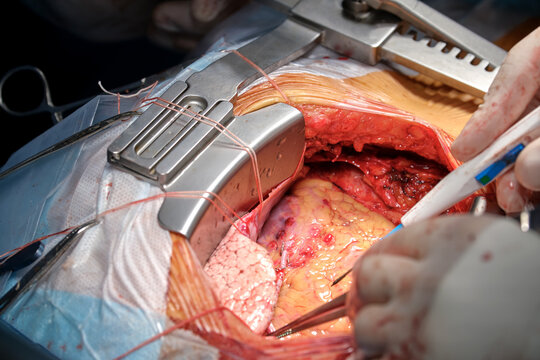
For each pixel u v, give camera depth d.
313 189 1.35
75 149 1.14
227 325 0.84
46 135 1.32
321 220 1.29
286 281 1.20
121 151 0.99
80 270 0.93
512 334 0.56
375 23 1.38
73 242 0.96
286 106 1.10
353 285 0.75
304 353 0.80
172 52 2.19
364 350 0.66
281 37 1.33
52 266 0.95
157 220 0.93
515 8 1.95
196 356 0.82
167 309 0.86
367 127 1.21
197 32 2.11
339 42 1.38
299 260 1.23
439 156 1.24
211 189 0.95
